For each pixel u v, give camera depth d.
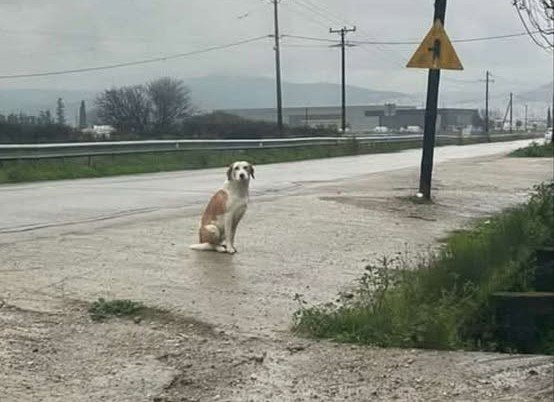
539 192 16.25
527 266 10.23
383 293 7.45
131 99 59.22
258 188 19.48
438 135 80.06
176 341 6.52
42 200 16.33
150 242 10.78
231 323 7.00
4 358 5.95
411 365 6.10
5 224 12.52
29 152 24.59
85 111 69.62
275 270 9.19
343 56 72.62
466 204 16.31
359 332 6.71
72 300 7.55
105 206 15.23
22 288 7.95
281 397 5.43
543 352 8.38
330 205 15.30
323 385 5.66
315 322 6.88
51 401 5.22
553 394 5.52
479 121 147.25
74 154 26.25
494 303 8.60
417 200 16.12
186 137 46.03
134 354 6.18
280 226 12.51
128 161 28.31
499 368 6.08
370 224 13.07
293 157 38.09
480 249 9.70
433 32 15.52
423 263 8.98
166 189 19.14
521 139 102.06
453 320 7.26
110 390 5.46
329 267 9.48
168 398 5.36
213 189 19.16
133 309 7.24
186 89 79.44
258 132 52.41
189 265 9.27
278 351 6.34
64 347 6.27
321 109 128.12
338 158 40.28
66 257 9.61
